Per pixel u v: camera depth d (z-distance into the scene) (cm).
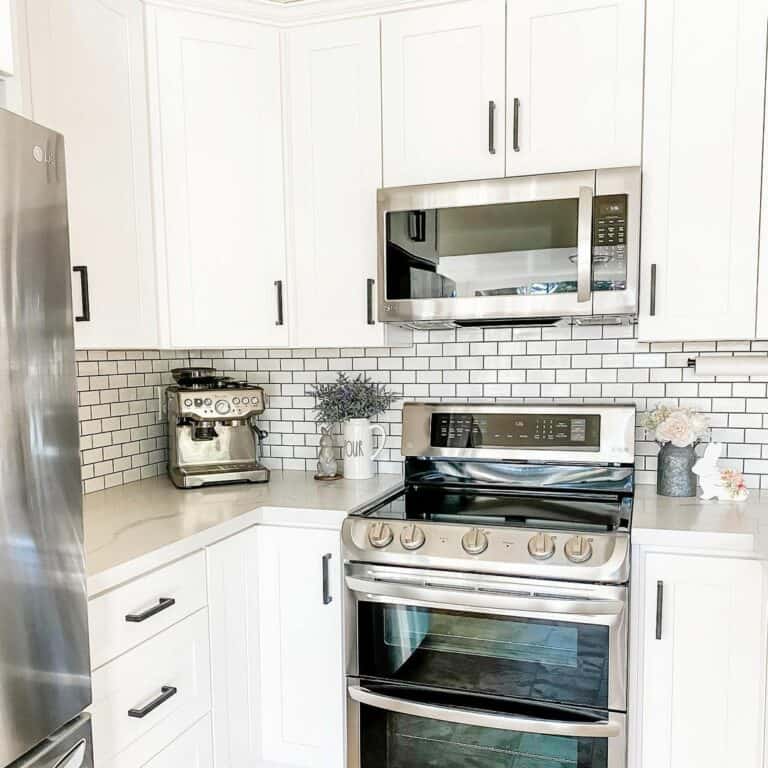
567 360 228
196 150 208
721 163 182
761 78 178
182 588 168
